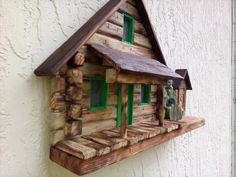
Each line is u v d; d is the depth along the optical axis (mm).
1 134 342
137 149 442
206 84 1042
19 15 359
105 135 428
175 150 799
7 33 345
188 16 890
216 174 1175
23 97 364
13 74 352
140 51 537
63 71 383
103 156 365
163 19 744
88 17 472
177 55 818
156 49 578
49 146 396
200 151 995
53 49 405
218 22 1164
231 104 1354
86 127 428
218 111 1179
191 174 920
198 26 968
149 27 543
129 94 526
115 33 463
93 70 429
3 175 345
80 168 333
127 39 507
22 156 365
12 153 354
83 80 415
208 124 1067
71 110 386
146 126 520
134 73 386
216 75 1147
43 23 390
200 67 986
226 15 1262
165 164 741
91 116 436
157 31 715
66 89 389
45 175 398
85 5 465
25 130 367
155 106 615
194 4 933
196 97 954
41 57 387
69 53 356
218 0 1162
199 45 977
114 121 490
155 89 612
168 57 769
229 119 1329
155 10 706
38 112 383
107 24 443
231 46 1340
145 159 647
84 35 384
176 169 808
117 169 554
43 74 356
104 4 511
